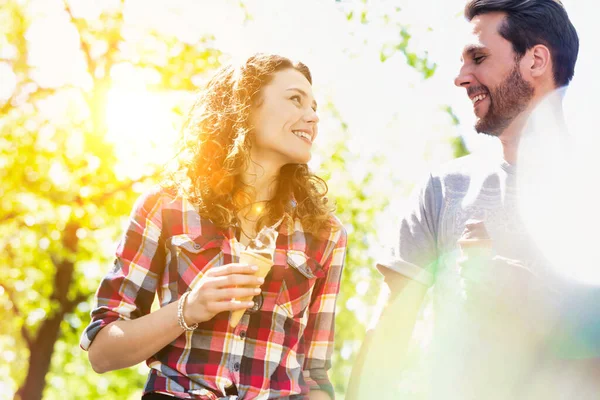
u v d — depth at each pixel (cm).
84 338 247
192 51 1260
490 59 255
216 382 241
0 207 1191
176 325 234
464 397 238
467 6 262
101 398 1753
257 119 270
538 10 250
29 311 1325
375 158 1533
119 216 1205
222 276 229
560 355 233
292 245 268
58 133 1227
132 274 253
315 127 272
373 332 262
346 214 1511
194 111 283
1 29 1258
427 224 264
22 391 1238
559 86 253
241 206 269
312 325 277
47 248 1236
